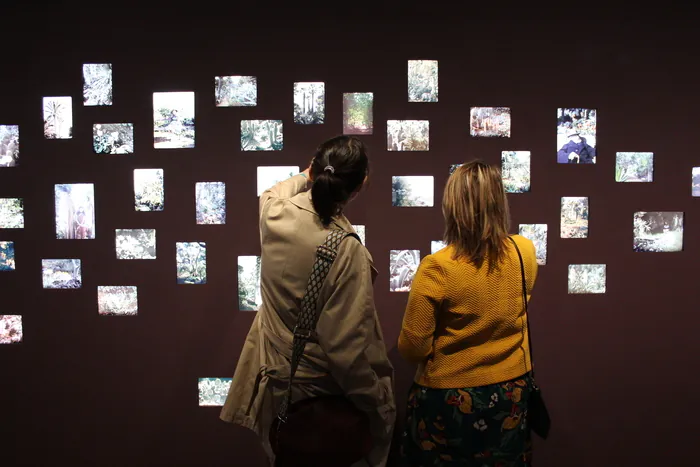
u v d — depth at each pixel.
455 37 1.88
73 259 1.93
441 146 1.89
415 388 1.40
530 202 1.90
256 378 1.44
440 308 1.31
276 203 1.39
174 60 1.89
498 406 1.28
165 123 1.89
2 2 1.89
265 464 1.96
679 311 1.94
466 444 1.28
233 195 1.90
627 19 1.89
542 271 1.92
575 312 1.94
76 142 1.90
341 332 1.25
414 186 1.89
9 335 1.95
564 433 1.97
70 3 1.89
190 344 1.94
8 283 1.94
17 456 1.98
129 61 1.90
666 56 1.90
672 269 1.93
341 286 1.26
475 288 1.26
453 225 1.32
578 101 1.90
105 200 1.91
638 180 1.91
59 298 1.94
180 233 1.91
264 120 1.89
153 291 1.93
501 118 1.89
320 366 1.31
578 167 1.90
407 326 1.31
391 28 1.88
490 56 1.89
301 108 1.88
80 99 1.90
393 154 1.89
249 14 1.89
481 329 1.27
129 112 1.90
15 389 1.97
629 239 1.92
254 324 1.56
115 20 1.90
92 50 1.90
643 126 1.91
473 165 1.32
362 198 1.89
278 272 1.34
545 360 1.95
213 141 1.89
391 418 1.47
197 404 1.96
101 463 1.98
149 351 1.95
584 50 1.89
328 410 1.31
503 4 1.88
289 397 1.31
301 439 1.29
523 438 1.33
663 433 1.97
